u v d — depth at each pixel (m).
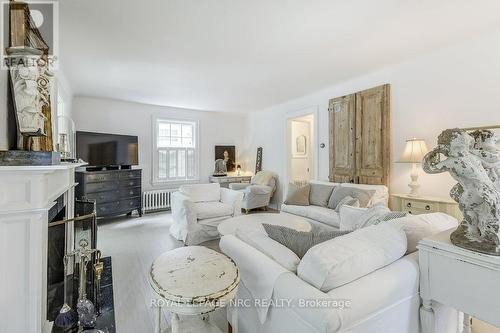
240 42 2.50
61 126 3.42
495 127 2.38
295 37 2.40
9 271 1.26
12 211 1.24
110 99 4.80
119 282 2.29
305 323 0.92
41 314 1.40
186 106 5.49
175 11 1.96
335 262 0.97
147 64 3.04
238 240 1.51
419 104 2.96
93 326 1.65
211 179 6.02
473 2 1.88
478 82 2.49
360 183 3.62
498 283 0.97
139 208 4.75
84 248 1.86
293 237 1.36
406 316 1.12
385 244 1.16
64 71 3.26
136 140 4.90
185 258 1.39
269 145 5.70
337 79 3.67
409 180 3.11
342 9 1.95
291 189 3.83
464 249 1.06
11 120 1.46
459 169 1.11
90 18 2.04
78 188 4.02
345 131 3.85
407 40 2.50
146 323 1.74
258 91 4.28
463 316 1.37
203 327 1.48
